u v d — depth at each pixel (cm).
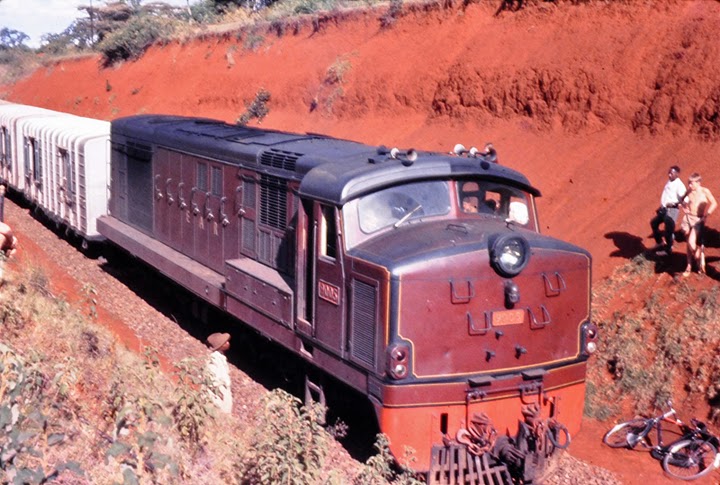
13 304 945
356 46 2698
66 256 1806
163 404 780
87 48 6141
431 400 796
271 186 1091
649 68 1583
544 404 859
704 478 886
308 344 935
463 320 805
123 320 1320
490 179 945
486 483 833
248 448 769
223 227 1238
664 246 1222
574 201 1498
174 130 1448
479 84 1919
